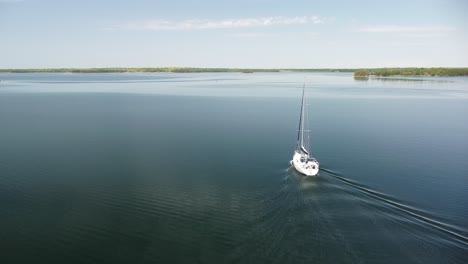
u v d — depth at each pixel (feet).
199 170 175.32
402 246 104.12
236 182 158.30
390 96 495.41
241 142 229.66
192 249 106.83
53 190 151.33
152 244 110.11
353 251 101.91
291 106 400.67
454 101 435.53
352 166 178.91
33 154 202.49
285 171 172.14
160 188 152.87
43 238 114.01
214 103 430.20
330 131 263.08
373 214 123.75
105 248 108.47
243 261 100.17
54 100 451.12
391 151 207.10
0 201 140.26
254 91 598.34
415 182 156.87
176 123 296.30
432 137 242.78
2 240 112.78
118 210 132.77
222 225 119.65
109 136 246.88
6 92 557.74
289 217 122.21
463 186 152.46
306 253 101.86
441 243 105.81
